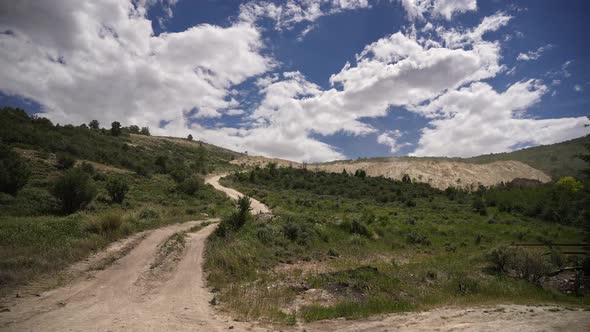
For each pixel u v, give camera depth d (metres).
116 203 36.47
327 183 80.44
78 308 8.95
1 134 54.19
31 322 7.64
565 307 11.71
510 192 66.12
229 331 7.97
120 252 16.08
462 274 16.95
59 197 31.12
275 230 23.08
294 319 9.18
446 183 177.12
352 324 8.92
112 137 105.31
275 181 82.62
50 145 57.66
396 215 43.12
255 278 14.14
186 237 22.14
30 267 11.73
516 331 8.11
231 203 47.47
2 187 31.62
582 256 21.92
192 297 11.05
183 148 140.62
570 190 52.72
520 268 17.92
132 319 8.38
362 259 21.19
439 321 9.20
